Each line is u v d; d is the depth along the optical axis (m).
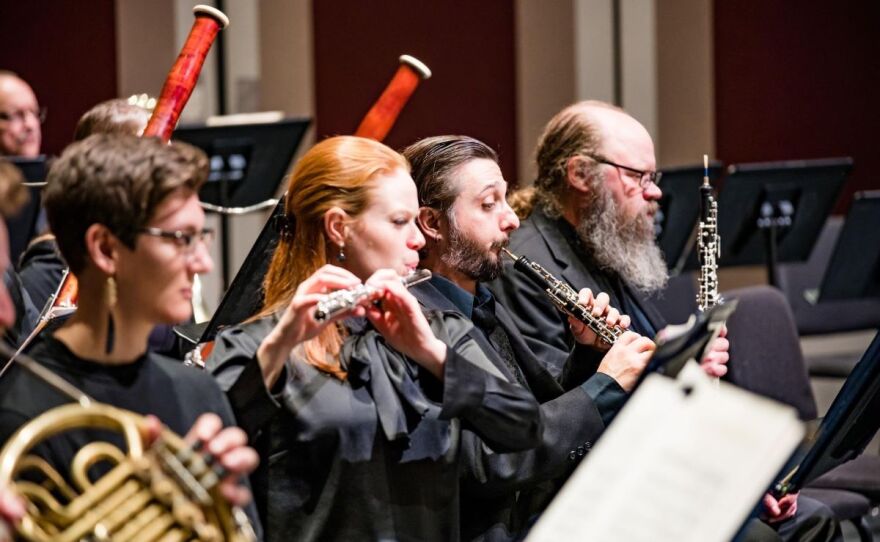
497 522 6.60
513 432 6.05
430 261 7.26
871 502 9.50
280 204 6.36
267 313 6.09
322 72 16.38
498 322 7.29
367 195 6.05
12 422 4.68
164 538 4.06
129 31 15.24
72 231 4.71
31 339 5.41
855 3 17.83
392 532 5.85
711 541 3.87
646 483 4.03
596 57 17.47
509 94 17.17
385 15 16.58
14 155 11.07
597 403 6.77
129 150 4.71
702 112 17.47
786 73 17.69
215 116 16.03
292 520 5.78
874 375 6.60
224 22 7.11
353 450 5.82
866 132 17.97
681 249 12.54
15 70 15.08
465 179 7.16
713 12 17.48
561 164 8.56
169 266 4.71
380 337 6.16
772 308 9.88
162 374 5.02
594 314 7.36
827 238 14.54
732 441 3.98
